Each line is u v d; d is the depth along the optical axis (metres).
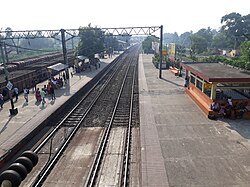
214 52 86.56
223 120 16.97
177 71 38.00
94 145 14.28
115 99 25.30
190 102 21.78
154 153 12.52
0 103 21.14
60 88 28.67
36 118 18.12
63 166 11.95
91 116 19.86
